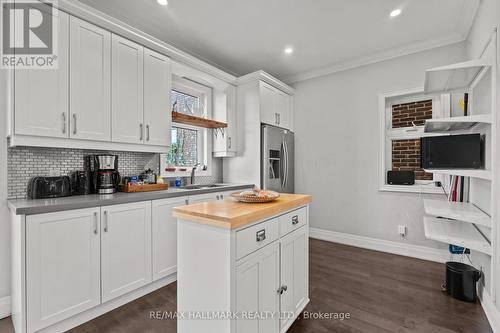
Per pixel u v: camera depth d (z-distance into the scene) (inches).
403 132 127.3
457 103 87.7
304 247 72.6
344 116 143.6
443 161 85.5
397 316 72.7
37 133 69.4
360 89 138.0
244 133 139.9
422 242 119.4
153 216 87.1
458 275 81.6
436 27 104.4
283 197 71.7
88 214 70.2
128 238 79.7
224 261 46.4
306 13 95.3
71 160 87.2
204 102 140.2
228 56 133.3
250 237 50.5
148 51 97.7
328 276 99.6
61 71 73.8
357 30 107.3
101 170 87.4
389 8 91.9
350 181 141.3
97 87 81.9
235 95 142.9
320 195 152.3
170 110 106.1
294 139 163.3
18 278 61.2
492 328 66.3
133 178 98.0
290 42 118.3
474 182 91.0
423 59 119.1
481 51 83.4
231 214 47.9
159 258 88.8
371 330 66.4
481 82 82.2
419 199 120.5
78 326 68.4
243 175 140.1
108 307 75.5
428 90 100.9
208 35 111.7
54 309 63.6
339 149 145.3
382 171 130.2
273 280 57.9
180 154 129.6
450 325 68.5
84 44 78.7
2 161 72.6
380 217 131.3
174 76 123.2
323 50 126.2
